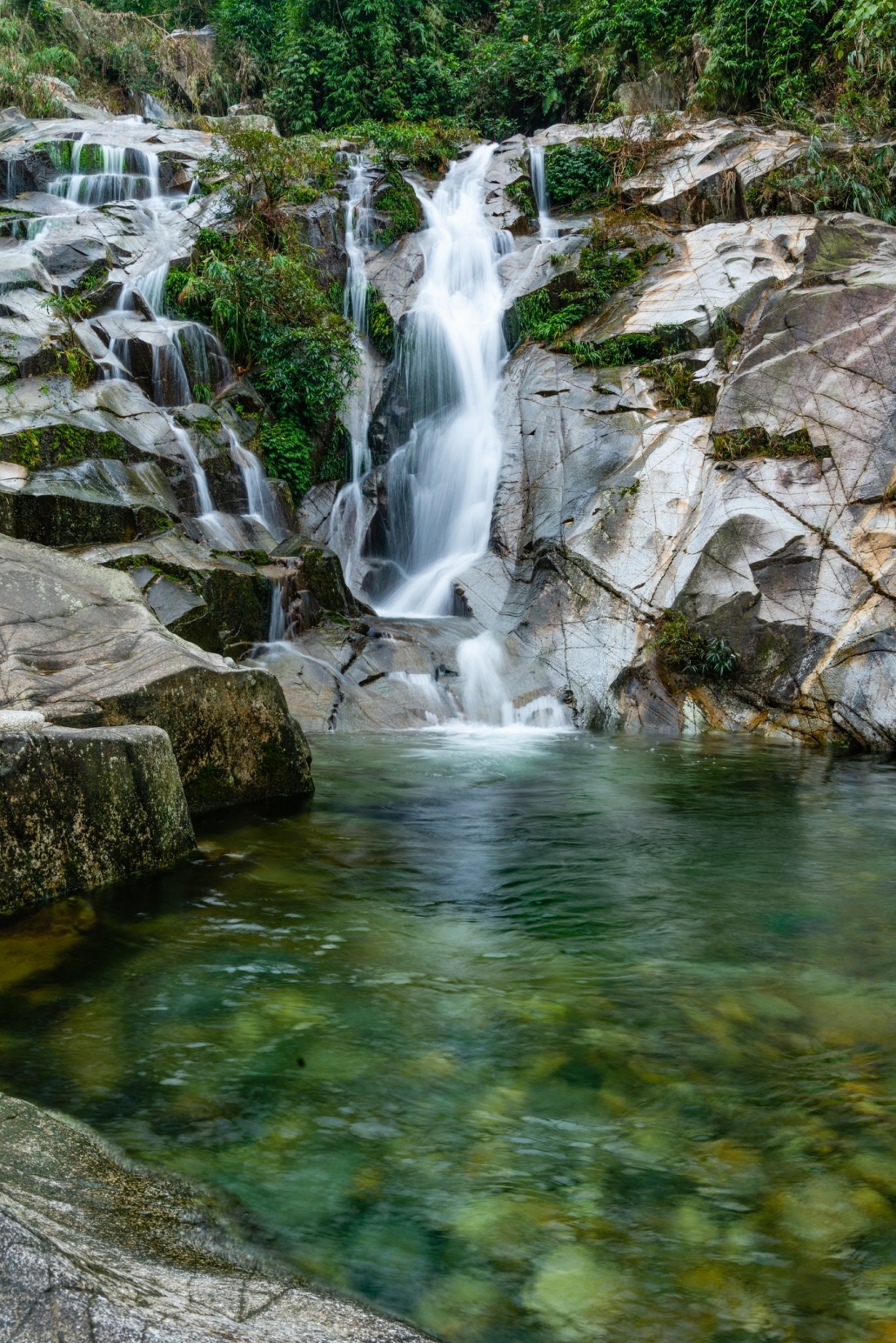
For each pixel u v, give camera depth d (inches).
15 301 514.0
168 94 1053.8
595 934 177.9
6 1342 65.4
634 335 557.3
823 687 396.5
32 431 424.8
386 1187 101.4
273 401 577.3
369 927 179.5
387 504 594.6
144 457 466.0
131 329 542.6
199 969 158.2
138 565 387.2
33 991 148.4
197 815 251.3
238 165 660.1
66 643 249.8
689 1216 97.7
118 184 691.4
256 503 522.9
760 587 420.2
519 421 562.3
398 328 630.5
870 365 451.8
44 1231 78.5
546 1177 103.9
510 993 150.8
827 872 218.7
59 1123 108.5
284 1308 77.7
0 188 679.1
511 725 421.7
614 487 485.1
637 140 731.4
